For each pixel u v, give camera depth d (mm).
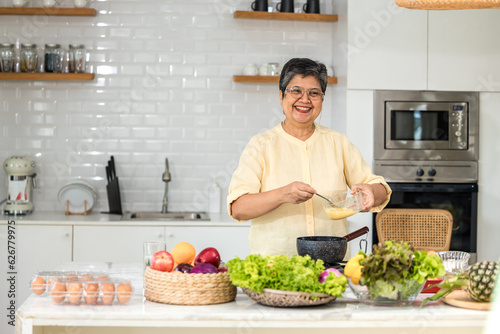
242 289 2258
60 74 4723
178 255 2422
